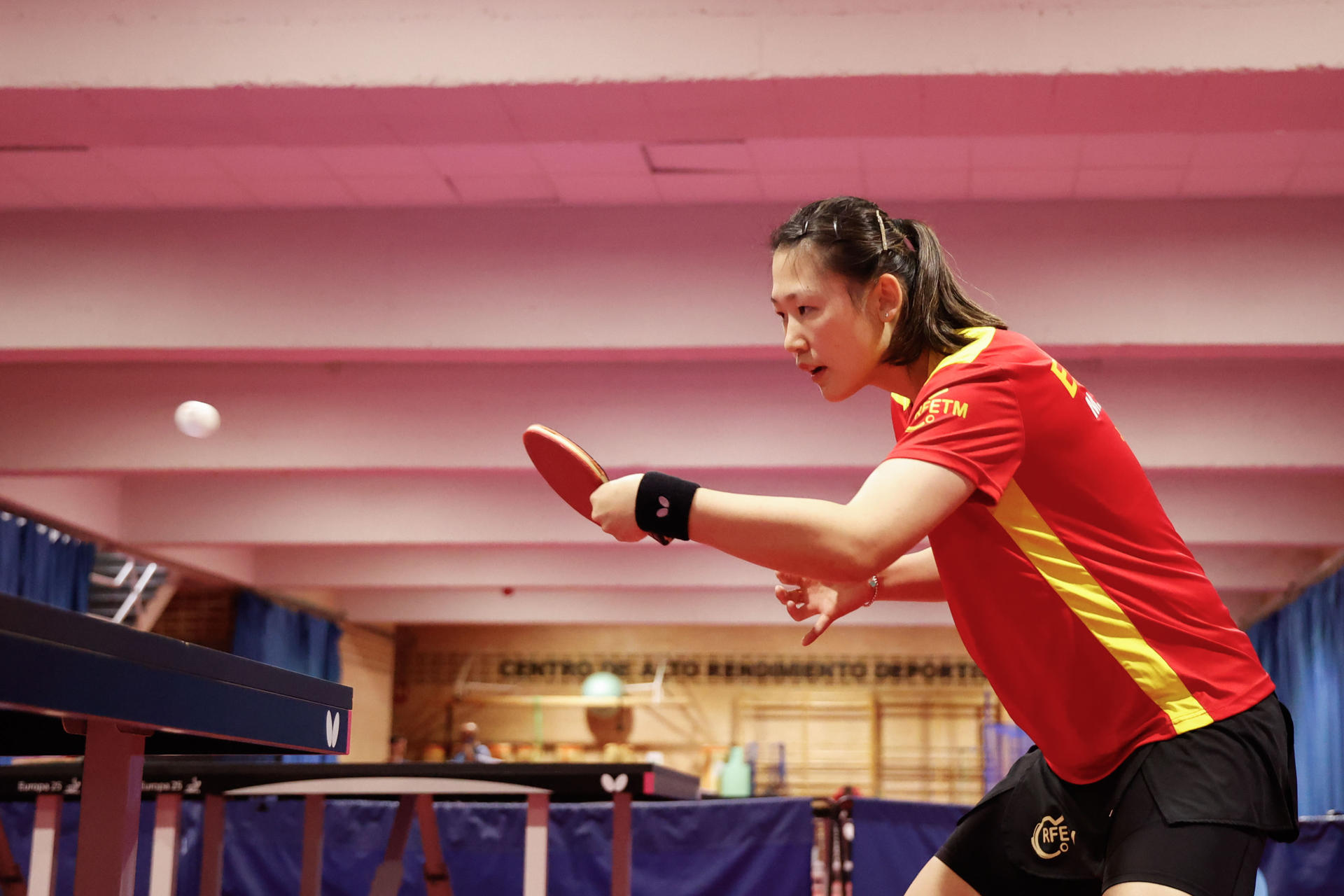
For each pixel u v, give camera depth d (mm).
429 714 15484
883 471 1216
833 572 1171
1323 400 6566
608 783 2625
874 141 5027
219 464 6977
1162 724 1299
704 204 5660
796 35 3514
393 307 5633
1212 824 1233
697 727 15180
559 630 15617
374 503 9141
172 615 11406
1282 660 10734
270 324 5637
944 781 14672
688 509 1194
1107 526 1327
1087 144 5020
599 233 5664
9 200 5680
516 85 3564
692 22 3551
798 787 14789
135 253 5715
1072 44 3439
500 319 5605
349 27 3621
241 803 4957
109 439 7051
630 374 6965
